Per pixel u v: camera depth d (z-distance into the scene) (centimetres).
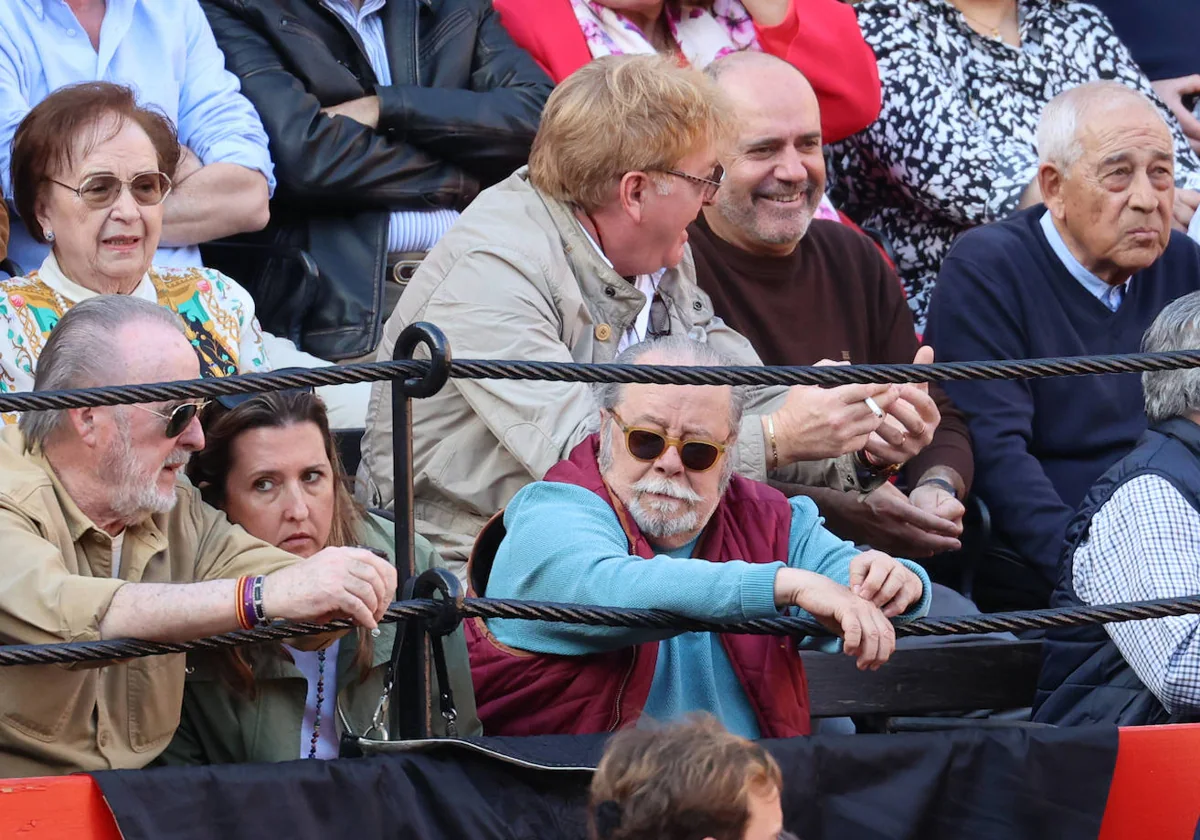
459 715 1112
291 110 1644
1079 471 1670
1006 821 1044
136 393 903
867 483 1438
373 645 1121
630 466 1124
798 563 1181
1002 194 1912
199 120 1606
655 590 1031
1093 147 1656
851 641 1007
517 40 1823
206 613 930
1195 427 1323
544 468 1302
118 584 954
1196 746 1089
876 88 1925
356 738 988
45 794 895
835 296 1631
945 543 1471
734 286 1574
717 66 1595
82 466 1022
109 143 1309
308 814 929
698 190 1405
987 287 1672
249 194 1588
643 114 1372
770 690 1120
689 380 973
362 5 1738
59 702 983
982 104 2002
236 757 1090
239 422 1116
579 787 972
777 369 981
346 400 1549
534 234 1394
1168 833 1081
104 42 1562
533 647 1103
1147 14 2317
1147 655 1246
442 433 1352
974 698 1358
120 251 1322
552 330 1370
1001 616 1033
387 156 1669
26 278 1336
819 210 1838
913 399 1371
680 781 775
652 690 1108
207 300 1430
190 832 902
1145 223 1656
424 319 1377
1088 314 1694
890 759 1030
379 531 1192
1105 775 1064
